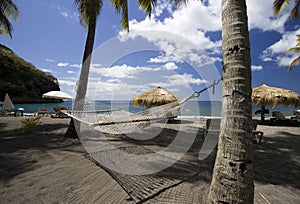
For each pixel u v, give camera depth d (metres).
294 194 2.46
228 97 1.53
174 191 2.48
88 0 6.16
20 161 3.48
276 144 5.42
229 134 1.48
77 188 2.49
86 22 7.04
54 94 14.63
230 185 1.42
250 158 1.44
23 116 12.30
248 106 1.48
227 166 1.46
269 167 3.51
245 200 1.38
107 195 2.33
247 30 1.57
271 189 2.60
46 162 3.46
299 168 3.47
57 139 5.43
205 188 2.58
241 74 1.49
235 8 1.57
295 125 9.34
